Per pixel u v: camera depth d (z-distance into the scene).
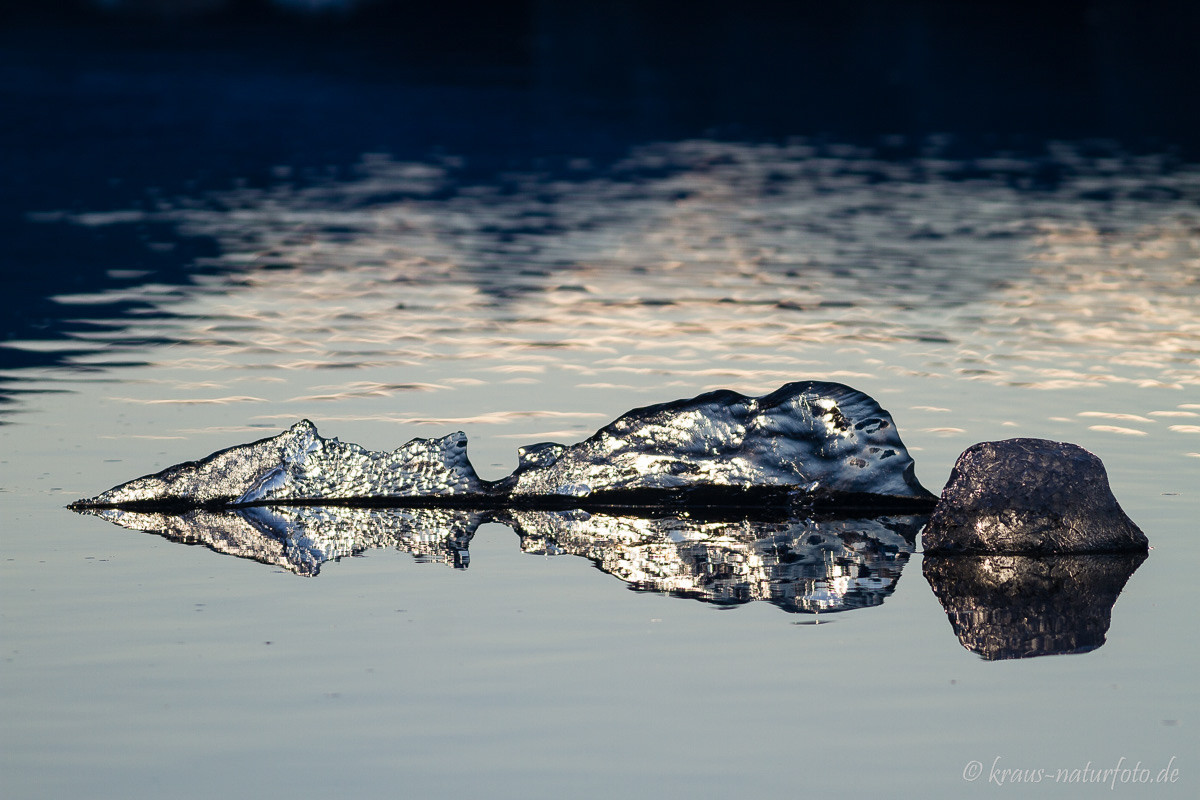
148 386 36.69
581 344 41.41
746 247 57.59
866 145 90.88
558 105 108.38
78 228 60.97
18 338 41.81
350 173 78.44
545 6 186.00
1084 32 155.25
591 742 18.12
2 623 21.92
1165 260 54.09
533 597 23.27
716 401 29.78
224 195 70.62
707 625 21.95
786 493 28.88
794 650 20.95
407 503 28.97
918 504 28.67
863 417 29.25
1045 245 57.62
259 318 44.81
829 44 148.12
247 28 168.00
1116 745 18.06
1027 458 26.02
